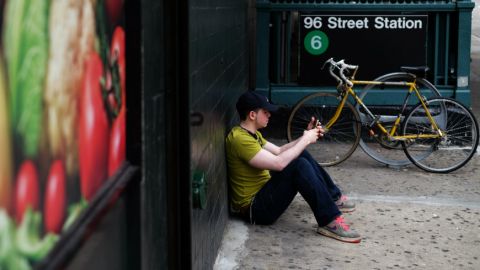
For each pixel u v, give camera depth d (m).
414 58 7.89
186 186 3.36
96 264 2.08
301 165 5.16
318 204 5.14
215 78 4.55
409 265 4.76
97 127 2.11
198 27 3.75
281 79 8.06
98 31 2.11
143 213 2.65
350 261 4.80
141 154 2.59
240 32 6.38
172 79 3.26
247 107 5.27
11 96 1.45
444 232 5.38
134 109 2.57
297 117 7.23
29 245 1.53
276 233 5.25
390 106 7.80
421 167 6.89
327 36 7.91
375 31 7.87
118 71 2.40
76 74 1.88
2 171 1.39
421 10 7.79
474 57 15.50
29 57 1.54
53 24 1.69
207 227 4.20
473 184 6.59
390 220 5.60
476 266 4.78
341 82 6.98
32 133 1.56
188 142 3.34
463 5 7.73
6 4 1.41
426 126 6.89
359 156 7.43
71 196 1.84
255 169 5.31
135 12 2.54
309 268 4.67
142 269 2.65
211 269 4.45
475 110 10.00
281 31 8.02
